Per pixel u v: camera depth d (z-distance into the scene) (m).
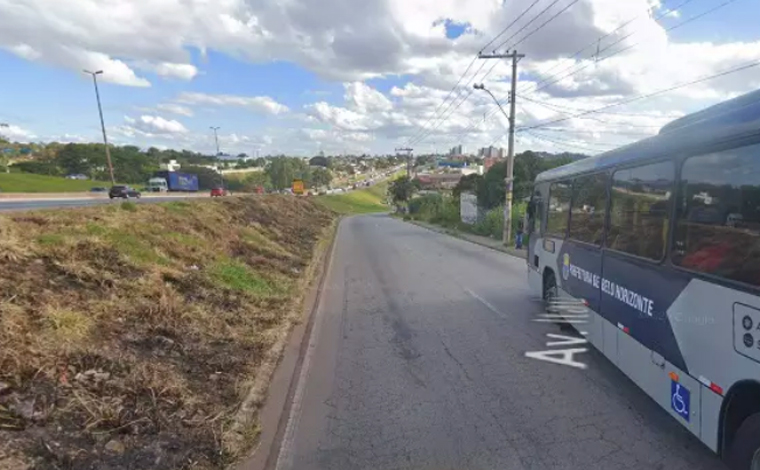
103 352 5.04
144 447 3.89
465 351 7.00
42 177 70.50
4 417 3.60
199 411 4.70
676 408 4.04
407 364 6.53
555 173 8.52
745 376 3.12
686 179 3.92
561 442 4.27
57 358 4.55
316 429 4.69
